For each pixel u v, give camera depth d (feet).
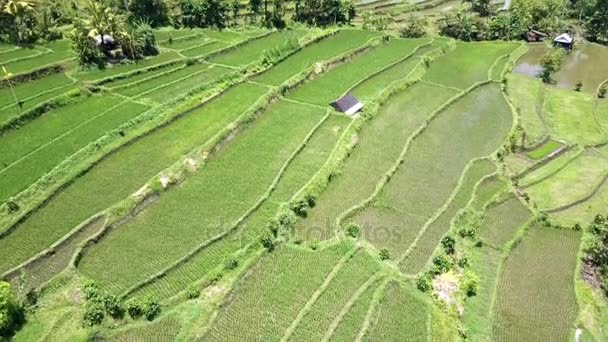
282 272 105.70
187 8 244.22
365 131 161.89
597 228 126.62
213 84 174.29
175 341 89.56
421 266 111.24
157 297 97.86
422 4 310.24
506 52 245.45
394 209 128.26
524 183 147.43
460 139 163.32
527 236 126.31
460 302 104.63
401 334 94.68
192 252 107.24
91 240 107.65
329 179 135.64
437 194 135.23
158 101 164.04
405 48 234.58
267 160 139.85
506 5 320.70
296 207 122.31
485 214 132.36
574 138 173.58
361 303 99.40
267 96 168.35
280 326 94.22
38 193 117.50
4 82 163.43
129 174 128.06
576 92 210.79
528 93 203.31
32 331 88.74
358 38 241.35
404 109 178.09
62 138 139.74
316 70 194.59
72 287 97.60
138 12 240.53
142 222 115.55
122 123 147.64
